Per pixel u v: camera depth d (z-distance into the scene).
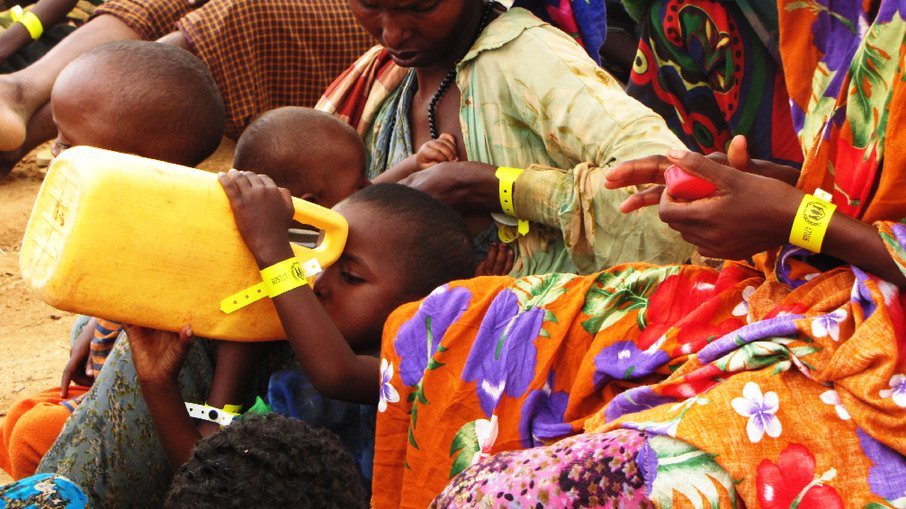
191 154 4.47
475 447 3.20
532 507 2.48
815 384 2.65
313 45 7.48
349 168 4.67
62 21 10.73
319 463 2.61
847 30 3.03
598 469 2.51
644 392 2.83
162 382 3.46
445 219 3.90
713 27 5.39
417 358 3.36
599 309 3.24
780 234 2.80
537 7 4.88
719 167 2.82
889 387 2.52
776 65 5.41
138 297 3.25
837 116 2.86
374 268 3.70
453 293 3.40
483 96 4.58
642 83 5.92
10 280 8.61
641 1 5.72
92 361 4.63
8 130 7.92
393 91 5.21
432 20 4.41
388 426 3.39
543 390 3.17
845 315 2.68
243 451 2.54
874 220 2.78
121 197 3.08
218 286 3.38
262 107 7.61
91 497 3.62
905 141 2.62
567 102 4.32
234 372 3.67
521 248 4.62
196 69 4.52
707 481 2.44
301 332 3.38
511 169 4.40
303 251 3.56
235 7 7.16
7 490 2.95
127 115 4.24
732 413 2.54
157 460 3.73
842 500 2.43
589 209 4.21
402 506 3.30
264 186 3.39
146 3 8.26
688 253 4.36
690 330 3.02
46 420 4.19
